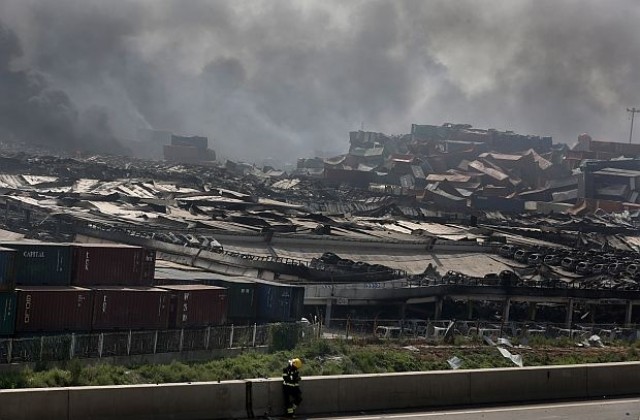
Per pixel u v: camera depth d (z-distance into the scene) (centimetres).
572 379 5381
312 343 7606
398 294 12850
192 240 15450
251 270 13062
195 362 6956
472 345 8169
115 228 16475
